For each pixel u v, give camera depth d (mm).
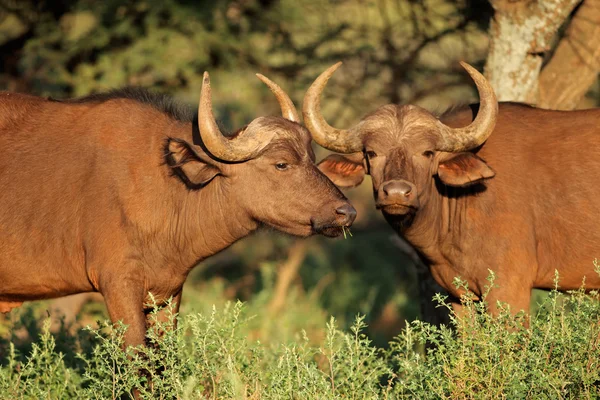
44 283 21328
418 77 35219
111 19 33906
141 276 20828
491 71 27047
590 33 27516
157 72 35031
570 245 22281
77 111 21469
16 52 35312
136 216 20578
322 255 56281
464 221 22406
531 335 18016
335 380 19859
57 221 20766
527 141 22656
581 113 22781
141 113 21328
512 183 22266
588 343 17766
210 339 19828
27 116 21531
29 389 20312
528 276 22141
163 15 34125
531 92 26875
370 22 35031
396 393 18750
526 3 26062
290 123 20734
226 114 37188
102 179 20578
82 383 21891
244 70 35938
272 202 20547
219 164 20547
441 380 17875
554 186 22266
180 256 21266
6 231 20906
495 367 17453
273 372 18812
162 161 20766
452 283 21547
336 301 46062
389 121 21641
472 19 32375
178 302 22391
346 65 35719
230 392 17953
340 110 36312
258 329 36000
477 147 22609
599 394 17734
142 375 19828
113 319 20516
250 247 49594
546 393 17469
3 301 22375
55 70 34250
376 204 21391
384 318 44562
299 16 35094
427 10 32938
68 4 34500
